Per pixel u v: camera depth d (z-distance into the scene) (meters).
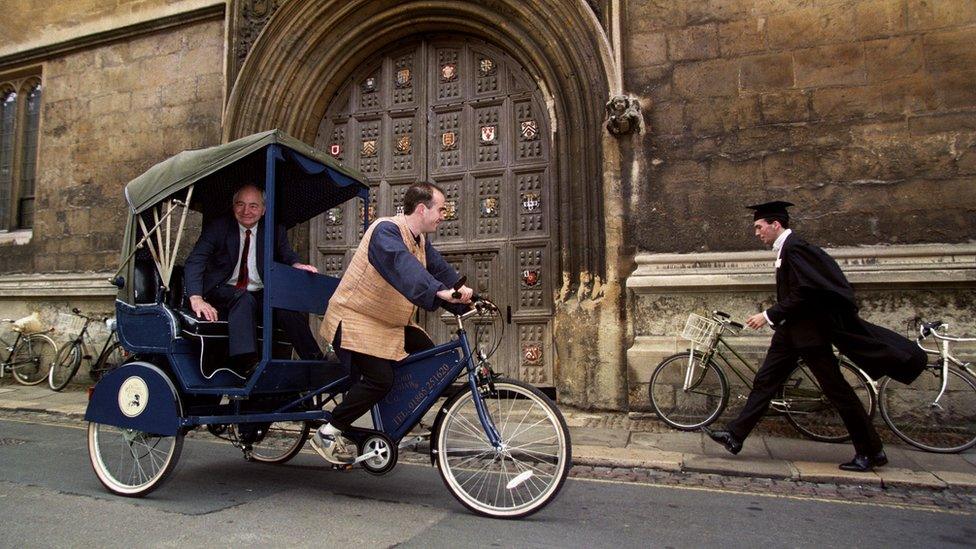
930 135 5.56
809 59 5.93
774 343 4.55
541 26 7.00
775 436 5.41
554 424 3.34
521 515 3.34
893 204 5.58
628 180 6.34
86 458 4.85
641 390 5.96
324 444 3.66
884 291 5.48
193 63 8.80
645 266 6.14
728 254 5.94
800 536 3.16
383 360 3.61
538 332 7.07
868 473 4.22
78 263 9.30
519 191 7.36
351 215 8.13
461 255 7.50
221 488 4.00
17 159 10.36
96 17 9.41
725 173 6.07
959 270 5.25
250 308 3.97
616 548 2.94
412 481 4.21
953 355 5.20
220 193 4.93
